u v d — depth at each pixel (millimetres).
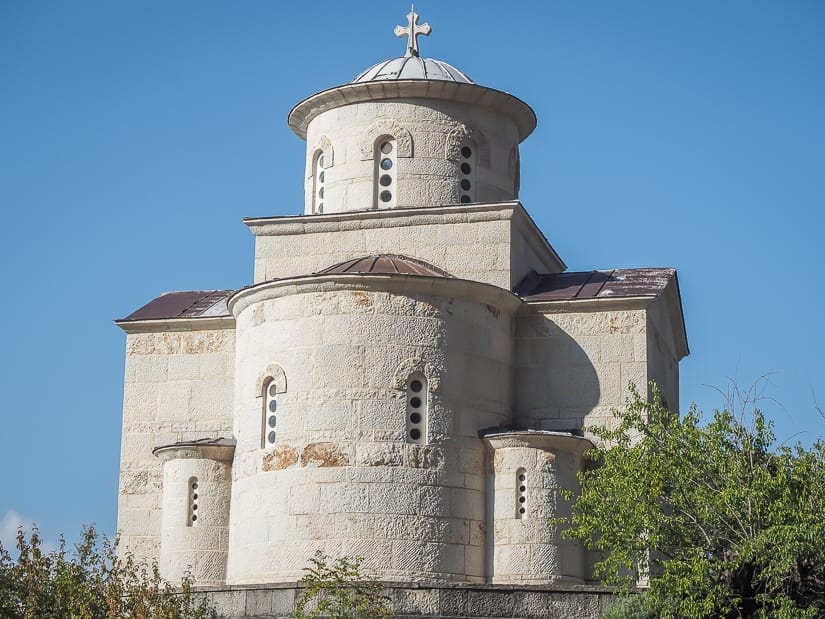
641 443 49375
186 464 58406
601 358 57938
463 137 62938
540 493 54375
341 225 61688
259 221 62500
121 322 63938
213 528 57688
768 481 45906
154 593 49938
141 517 62062
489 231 60000
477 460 55094
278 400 55031
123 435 63125
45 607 49219
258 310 56719
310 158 65000
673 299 62938
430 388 54562
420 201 61969
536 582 53500
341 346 54562
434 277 55281
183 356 63312
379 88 62500
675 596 46531
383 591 48188
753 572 46062
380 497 53156
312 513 53250
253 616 48875
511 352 58312
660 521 47375
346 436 53688
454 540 53688
